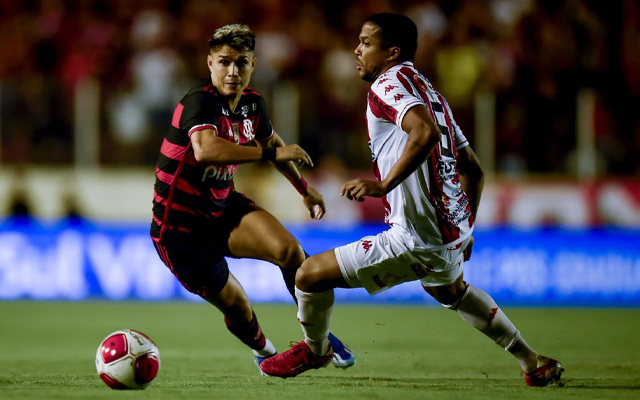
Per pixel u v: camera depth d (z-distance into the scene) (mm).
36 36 47812
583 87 43531
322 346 16625
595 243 38000
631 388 16016
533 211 39375
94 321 31484
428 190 14961
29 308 35531
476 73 44156
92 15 48062
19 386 15938
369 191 14188
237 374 18547
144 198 39531
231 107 17109
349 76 44312
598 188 39625
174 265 17516
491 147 39156
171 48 46188
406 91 14711
